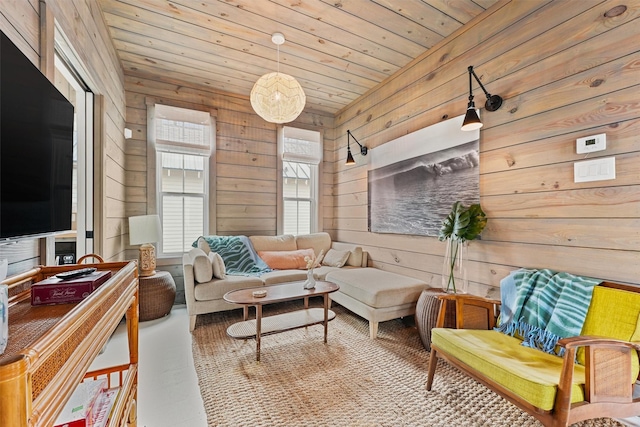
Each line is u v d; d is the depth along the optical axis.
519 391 1.27
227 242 3.51
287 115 2.79
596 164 1.68
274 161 4.18
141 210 3.38
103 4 2.25
